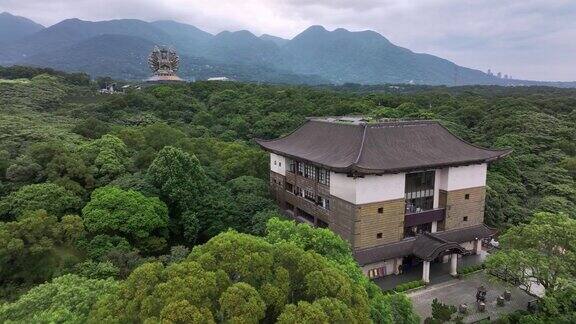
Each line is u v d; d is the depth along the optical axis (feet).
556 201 200.23
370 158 140.67
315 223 163.63
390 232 145.79
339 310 66.18
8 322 71.46
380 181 140.87
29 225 120.37
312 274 72.54
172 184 158.10
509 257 119.03
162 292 65.00
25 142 190.19
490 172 223.71
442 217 158.81
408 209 153.38
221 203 163.94
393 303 94.38
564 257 114.21
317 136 170.60
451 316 121.90
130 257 127.03
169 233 160.86
